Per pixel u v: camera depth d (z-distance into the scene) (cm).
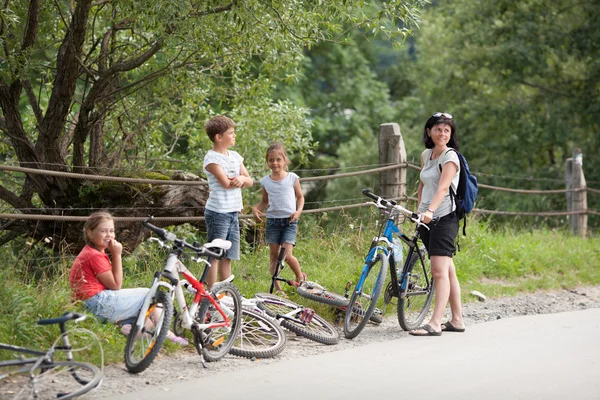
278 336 1476
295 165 5562
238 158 1681
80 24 1970
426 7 6331
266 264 2108
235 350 1416
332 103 6531
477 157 5622
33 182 2162
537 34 5044
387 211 1711
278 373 1294
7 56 2064
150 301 1294
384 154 2403
